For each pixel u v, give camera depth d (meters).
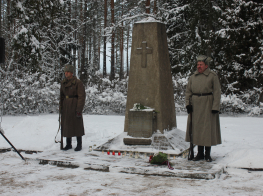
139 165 4.44
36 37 16.72
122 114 16.36
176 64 19.64
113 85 18.52
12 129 7.48
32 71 16.11
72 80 5.87
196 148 6.23
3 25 22.34
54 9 17.34
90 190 3.38
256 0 16.08
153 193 3.27
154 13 20.83
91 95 16.61
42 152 5.58
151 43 5.96
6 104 14.19
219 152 5.77
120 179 3.86
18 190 3.38
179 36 20.12
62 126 5.87
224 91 16.70
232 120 12.38
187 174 3.96
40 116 13.66
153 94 5.82
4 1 27.03
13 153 5.58
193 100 5.05
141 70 5.96
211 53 17.45
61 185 3.58
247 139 7.22
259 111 14.55
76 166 4.57
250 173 4.20
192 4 18.03
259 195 3.21
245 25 15.79
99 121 11.49
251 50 15.32
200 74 5.07
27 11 16.48
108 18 38.22
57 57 19.17
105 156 5.18
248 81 16.14
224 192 3.32
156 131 5.69
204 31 18.72
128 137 5.60
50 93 15.62
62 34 20.09
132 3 30.66
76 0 33.28
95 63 39.50
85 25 30.56
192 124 5.03
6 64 15.58
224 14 16.08
